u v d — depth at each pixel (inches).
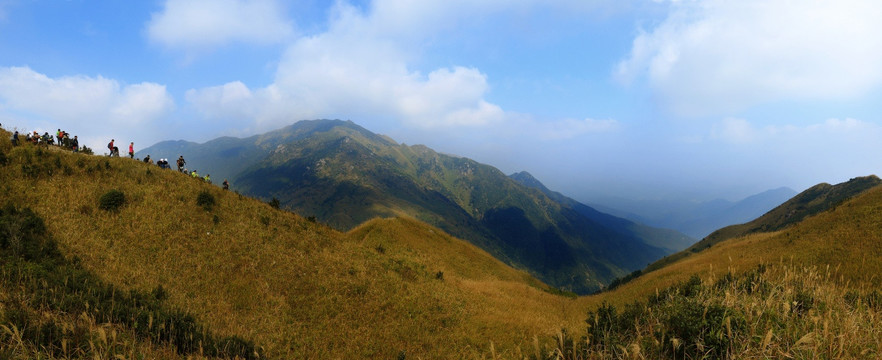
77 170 1048.8
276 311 732.7
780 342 157.6
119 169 1139.3
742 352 157.3
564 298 1493.6
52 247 703.1
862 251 1100.5
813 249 1284.4
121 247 816.9
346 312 778.8
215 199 1171.3
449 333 741.9
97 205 935.7
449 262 1699.1
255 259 938.7
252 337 589.6
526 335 733.3
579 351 217.9
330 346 644.1
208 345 406.3
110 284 533.3
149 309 473.4
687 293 296.4
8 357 227.1
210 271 834.2
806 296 217.0
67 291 404.2
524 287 1517.0
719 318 182.7
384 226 1772.9
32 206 845.8
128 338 319.0
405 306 850.8
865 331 162.4
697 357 169.0
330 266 1005.8
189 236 946.7
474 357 627.8
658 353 183.3
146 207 992.2
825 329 148.3
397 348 657.0
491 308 970.1
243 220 1128.2
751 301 201.6
